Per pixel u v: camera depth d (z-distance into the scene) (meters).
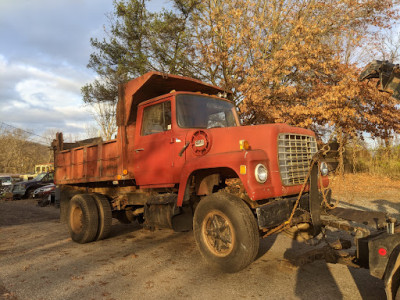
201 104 5.55
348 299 3.37
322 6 13.73
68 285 3.89
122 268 4.54
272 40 13.87
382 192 11.62
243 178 3.81
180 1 14.16
